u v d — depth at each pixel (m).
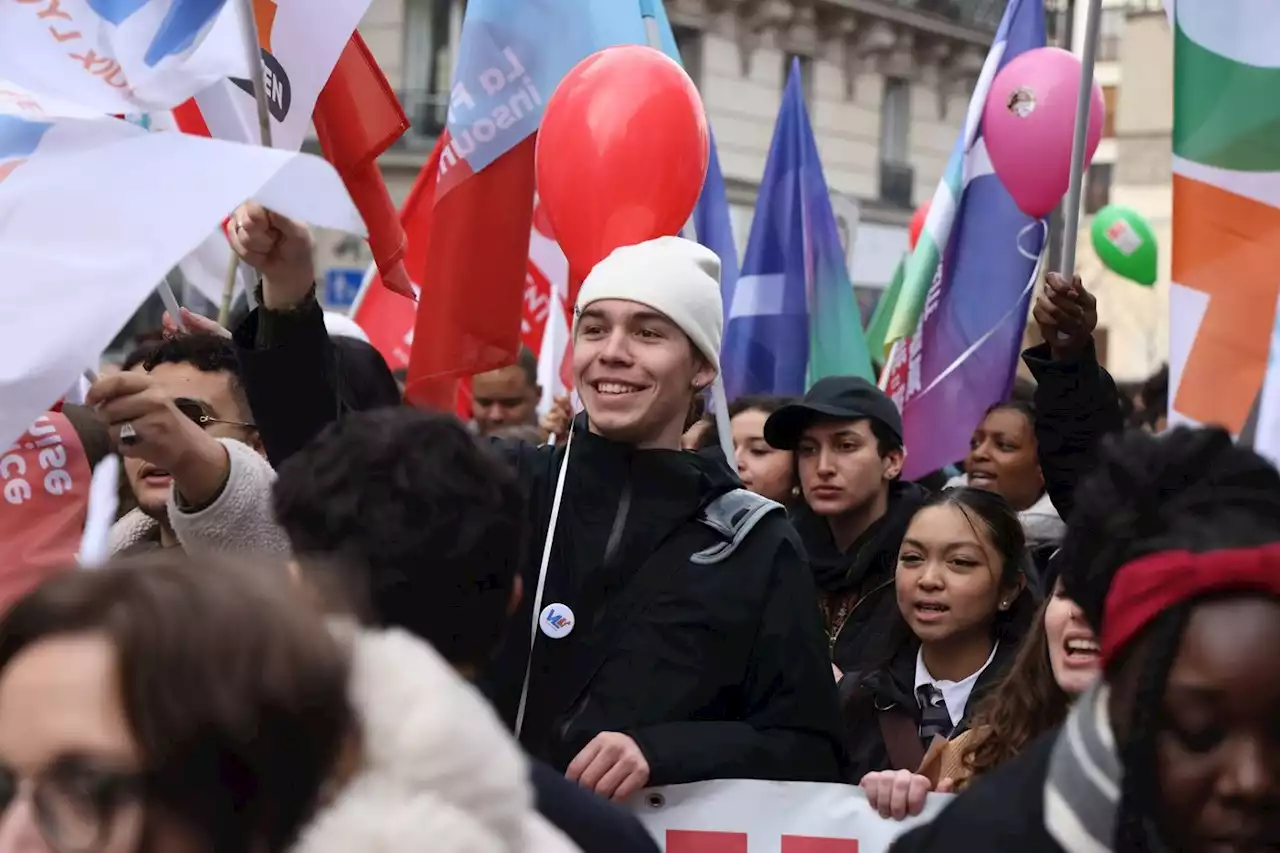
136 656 0.87
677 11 17.00
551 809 1.46
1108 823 1.13
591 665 2.29
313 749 0.92
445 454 1.48
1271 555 1.09
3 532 2.55
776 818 2.28
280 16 3.12
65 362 2.04
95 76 2.74
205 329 2.90
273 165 2.08
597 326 2.47
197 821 0.88
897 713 2.94
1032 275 4.31
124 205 2.11
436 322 3.49
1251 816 1.08
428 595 1.42
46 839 0.88
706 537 2.36
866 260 19.73
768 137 18.25
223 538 2.02
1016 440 4.16
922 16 19.67
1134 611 1.12
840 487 3.56
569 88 3.04
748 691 2.33
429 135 16.53
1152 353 21.23
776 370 4.92
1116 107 22.81
